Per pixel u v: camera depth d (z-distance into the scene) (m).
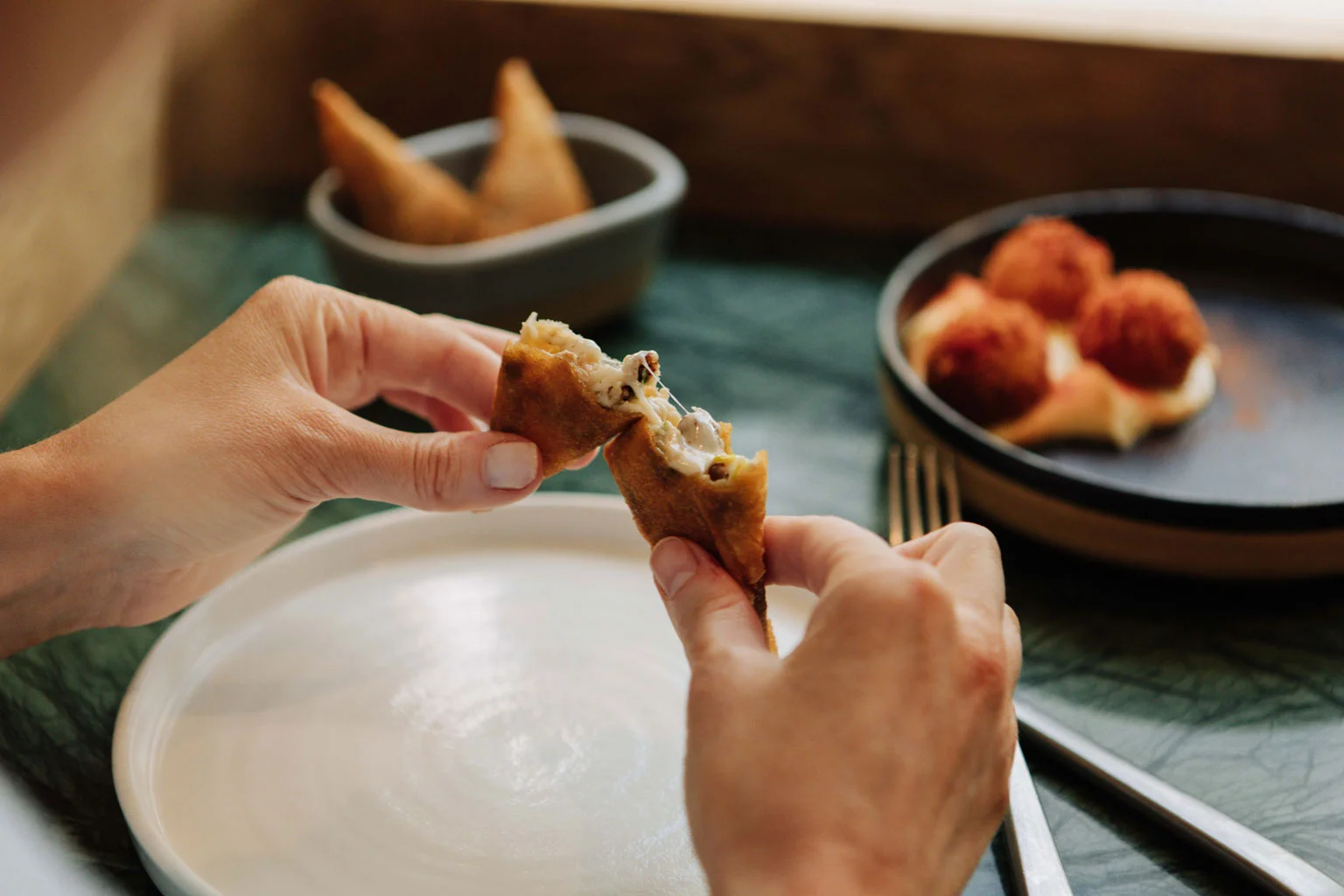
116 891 0.46
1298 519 0.54
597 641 0.53
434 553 0.57
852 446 0.65
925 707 0.40
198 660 0.52
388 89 0.83
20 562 0.48
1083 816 0.48
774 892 0.38
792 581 0.45
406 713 0.50
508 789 0.48
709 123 0.82
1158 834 0.48
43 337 0.67
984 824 0.42
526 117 0.71
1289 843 0.47
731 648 0.42
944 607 0.41
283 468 0.48
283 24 0.80
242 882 0.45
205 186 0.79
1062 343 0.67
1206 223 0.73
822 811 0.39
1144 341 0.64
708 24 0.79
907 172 0.81
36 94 0.64
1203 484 0.60
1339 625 0.56
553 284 0.68
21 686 0.53
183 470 0.48
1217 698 0.53
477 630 0.54
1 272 0.63
